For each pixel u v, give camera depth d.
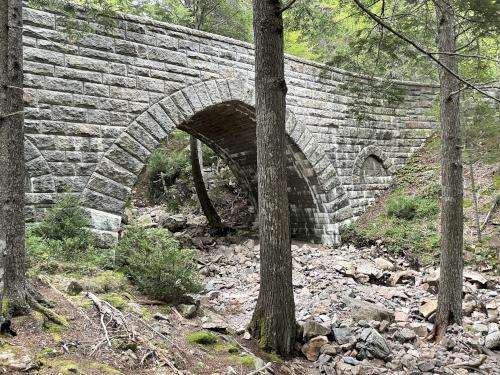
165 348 4.95
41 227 7.97
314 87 14.41
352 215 15.24
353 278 10.78
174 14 15.85
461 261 7.09
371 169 16.20
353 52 9.66
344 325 6.87
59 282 6.18
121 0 11.06
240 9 17.80
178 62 10.95
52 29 9.00
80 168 9.19
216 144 16.64
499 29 7.27
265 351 5.87
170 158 22.73
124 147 9.84
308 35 11.38
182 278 6.77
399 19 8.78
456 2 7.31
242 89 12.17
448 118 7.10
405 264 12.22
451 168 7.07
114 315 5.30
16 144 4.61
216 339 5.80
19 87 4.66
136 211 19.19
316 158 14.34
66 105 9.11
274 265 5.95
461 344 6.62
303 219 15.93
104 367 4.12
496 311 8.55
